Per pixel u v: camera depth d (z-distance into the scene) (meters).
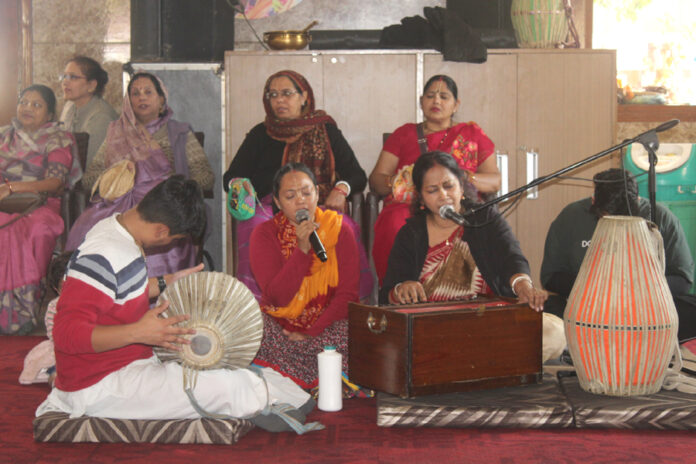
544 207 5.53
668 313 2.94
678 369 3.18
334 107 5.51
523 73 5.46
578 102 5.48
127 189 5.04
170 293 2.74
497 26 5.82
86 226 4.96
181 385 2.69
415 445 2.69
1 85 6.12
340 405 3.14
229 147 5.47
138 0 5.67
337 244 3.42
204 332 2.71
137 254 2.62
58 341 2.51
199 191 2.65
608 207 3.73
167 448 2.67
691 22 6.45
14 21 6.12
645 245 2.97
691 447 2.65
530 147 5.49
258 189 4.90
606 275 2.97
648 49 6.46
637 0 6.44
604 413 2.83
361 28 6.21
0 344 4.55
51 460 2.56
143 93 5.34
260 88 5.46
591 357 2.99
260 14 6.13
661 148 5.21
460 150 4.75
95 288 2.52
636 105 5.98
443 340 2.99
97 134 5.99
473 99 5.48
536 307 3.12
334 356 3.12
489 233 3.37
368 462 2.53
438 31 5.45
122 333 2.47
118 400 2.69
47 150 5.24
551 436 2.77
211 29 5.69
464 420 2.85
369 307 3.10
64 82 6.00
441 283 3.42
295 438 2.78
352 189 4.88
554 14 5.49
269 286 3.37
